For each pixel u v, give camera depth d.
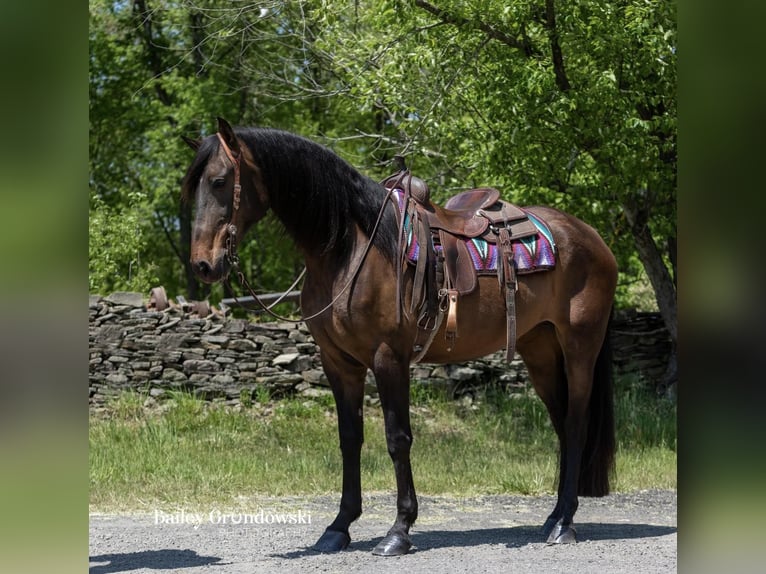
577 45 9.05
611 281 5.46
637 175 9.00
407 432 4.66
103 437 8.18
